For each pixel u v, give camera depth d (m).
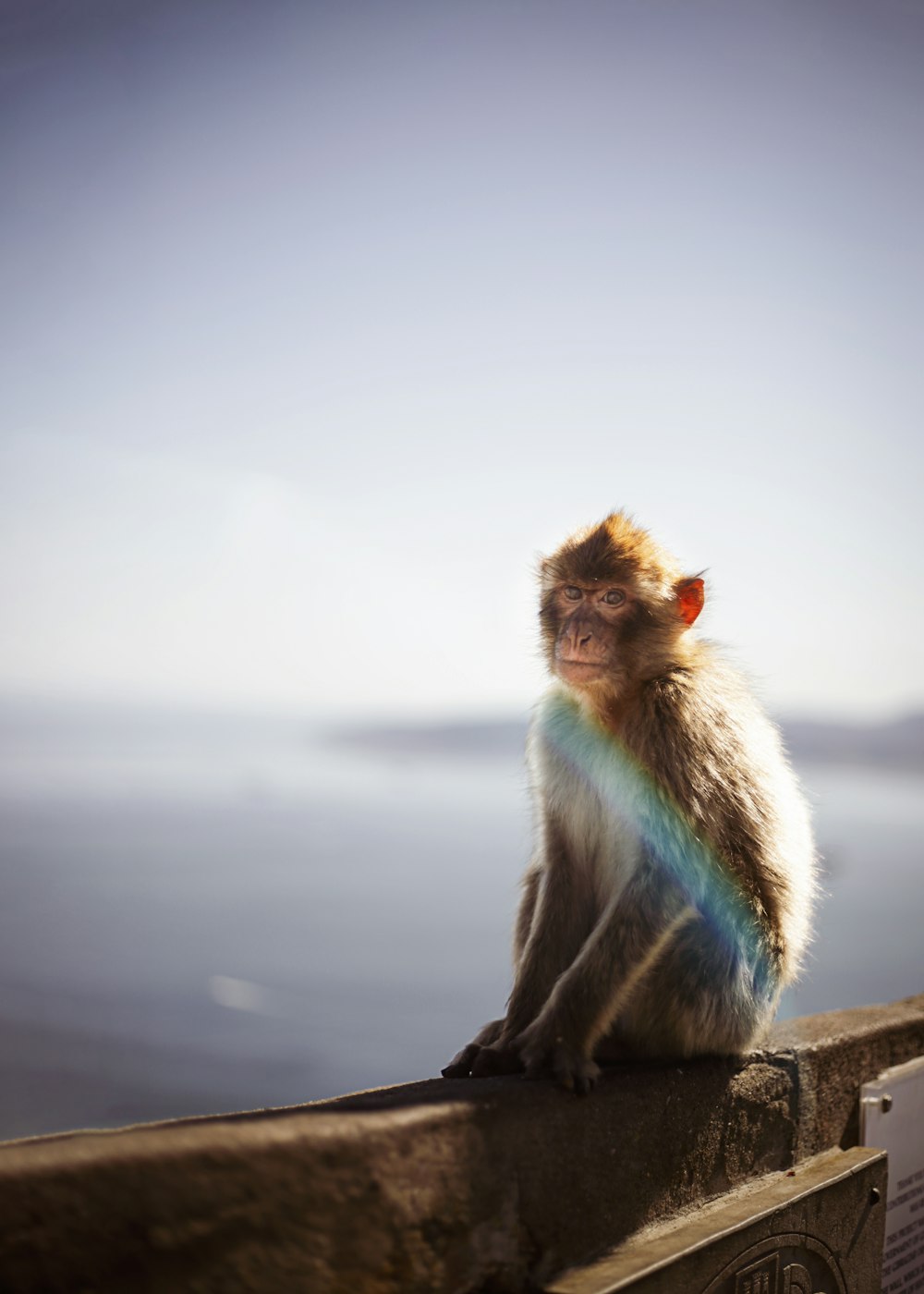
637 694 3.63
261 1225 2.13
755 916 3.39
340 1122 2.31
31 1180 1.89
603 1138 2.89
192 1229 2.04
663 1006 3.27
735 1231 3.07
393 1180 2.36
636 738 3.52
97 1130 2.16
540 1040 3.03
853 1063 3.87
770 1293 3.23
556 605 3.83
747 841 3.44
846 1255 3.61
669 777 3.41
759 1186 3.44
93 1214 1.94
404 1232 2.37
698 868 3.33
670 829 3.37
